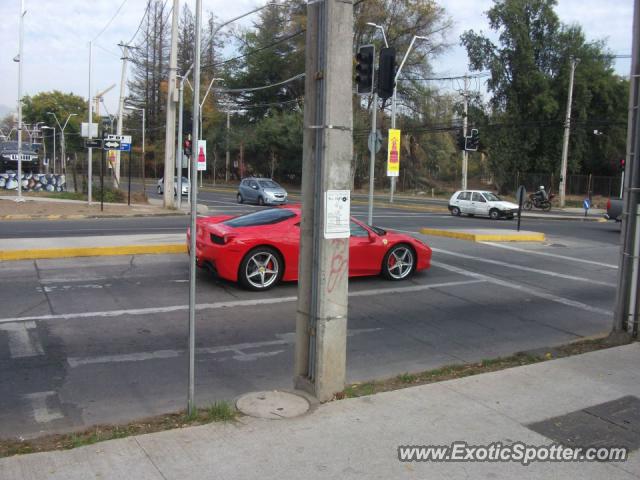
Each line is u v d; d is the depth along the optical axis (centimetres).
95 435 432
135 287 973
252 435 422
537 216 3353
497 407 491
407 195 5784
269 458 388
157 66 8144
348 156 475
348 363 651
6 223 2080
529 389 536
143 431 441
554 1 5256
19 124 3002
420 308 916
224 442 410
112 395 537
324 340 486
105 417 488
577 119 5162
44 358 630
